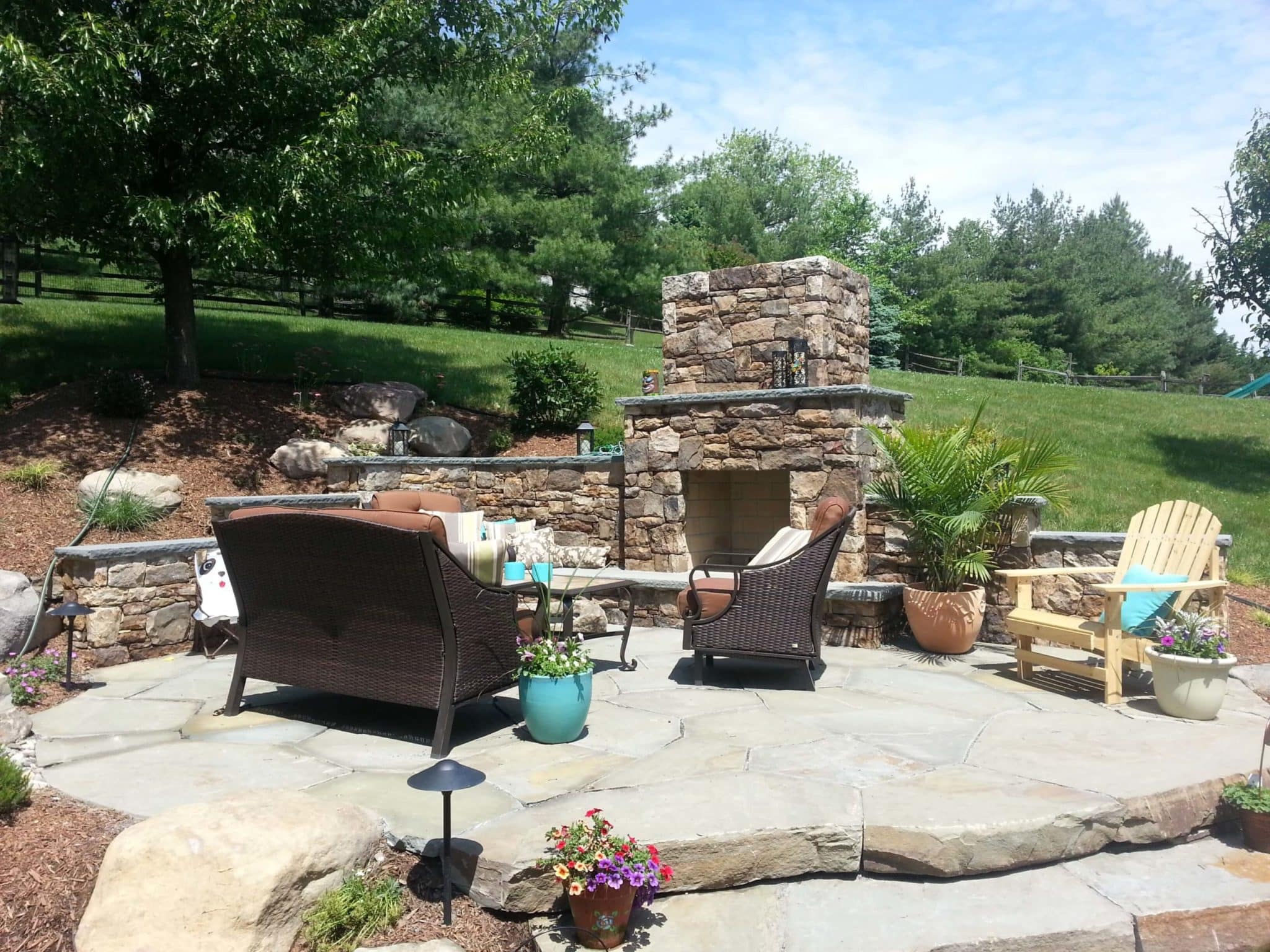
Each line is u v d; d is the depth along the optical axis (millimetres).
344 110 9625
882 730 4465
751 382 8703
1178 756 3949
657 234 24641
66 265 22094
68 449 9703
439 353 16062
